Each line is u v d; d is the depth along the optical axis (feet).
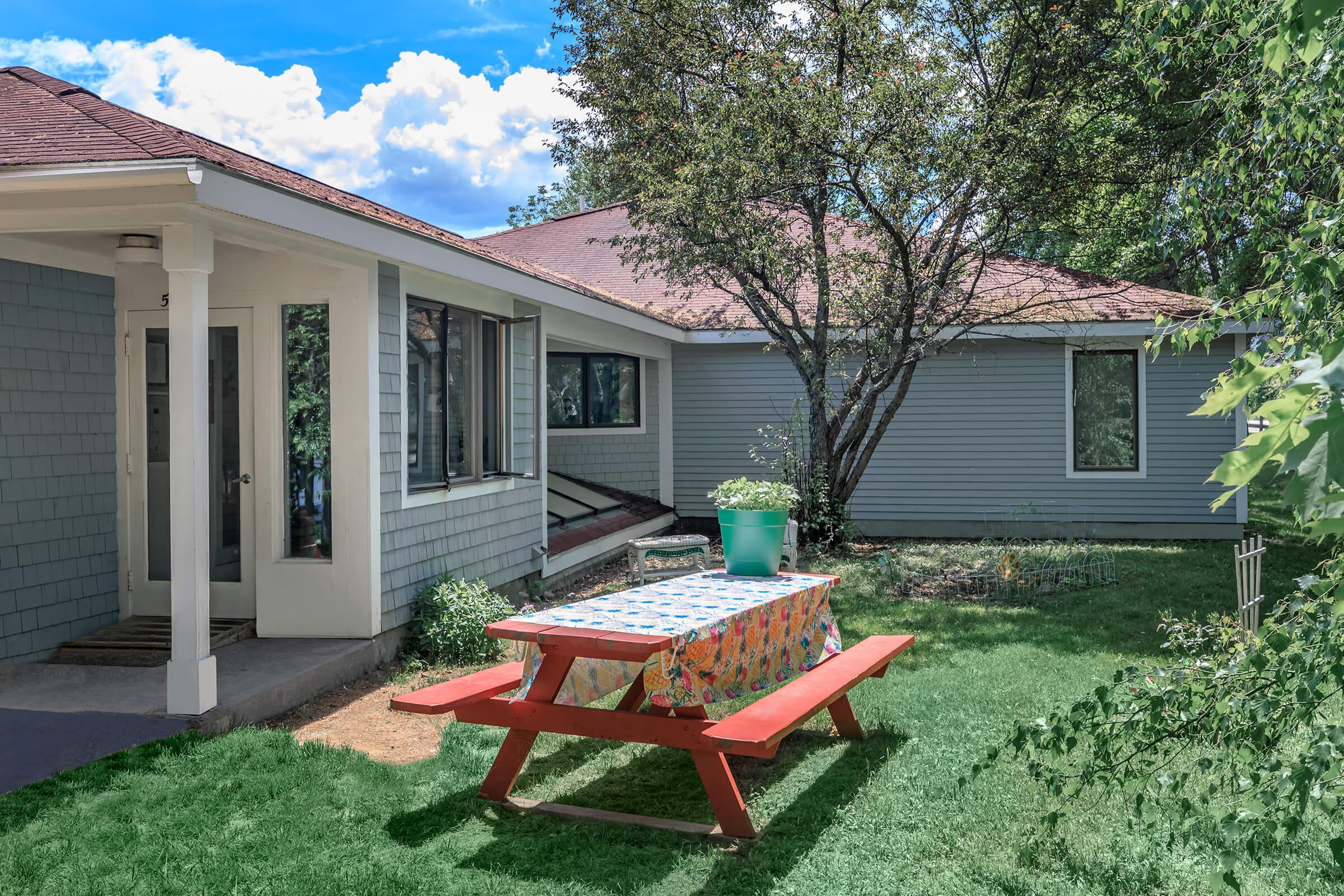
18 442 20.52
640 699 16.81
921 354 38.14
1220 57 11.03
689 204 33.63
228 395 23.30
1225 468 3.57
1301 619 7.52
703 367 49.93
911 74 31.73
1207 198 10.98
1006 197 32.58
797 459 42.73
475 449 28.71
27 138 17.25
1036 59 34.96
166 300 23.02
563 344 47.24
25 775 14.75
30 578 20.75
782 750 16.83
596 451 48.83
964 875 11.72
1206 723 8.61
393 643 23.56
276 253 20.27
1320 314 7.36
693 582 17.83
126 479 23.31
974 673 21.49
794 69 32.83
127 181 15.60
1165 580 33.55
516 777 14.55
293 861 12.18
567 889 11.53
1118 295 45.91
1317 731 6.98
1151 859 11.89
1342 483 3.24
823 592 17.93
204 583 17.21
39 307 21.02
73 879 11.57
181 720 16.93
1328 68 8.76
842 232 37.76
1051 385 46.34
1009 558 32.17
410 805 14.15
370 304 22.49
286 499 23.02
